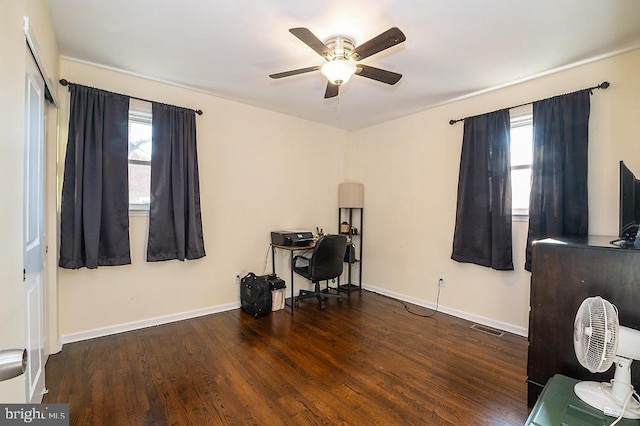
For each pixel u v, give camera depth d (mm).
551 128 2672
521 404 1907
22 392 1293
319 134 4426
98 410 1803
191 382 2102
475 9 1870
